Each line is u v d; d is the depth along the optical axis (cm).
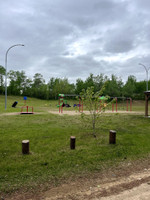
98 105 646
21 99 4981
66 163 383
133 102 4862
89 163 386
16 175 322
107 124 936
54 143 541
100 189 274
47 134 660
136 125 930
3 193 261
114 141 545
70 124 917
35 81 6938
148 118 1270
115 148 498
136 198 248
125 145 532
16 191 267
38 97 6019
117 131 747
